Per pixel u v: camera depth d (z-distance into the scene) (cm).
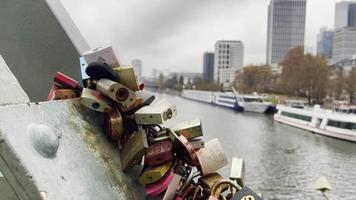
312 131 5025
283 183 2686
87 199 153
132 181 209
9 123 131
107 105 203
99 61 226
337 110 5850
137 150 201
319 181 376
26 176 126
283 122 5997
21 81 279
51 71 279
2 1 276
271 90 12412
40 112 160
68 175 151
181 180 215
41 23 277
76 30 294
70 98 209
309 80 9406
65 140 166
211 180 219
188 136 227
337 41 19975
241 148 3841
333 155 3600
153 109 221
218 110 8544
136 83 222
